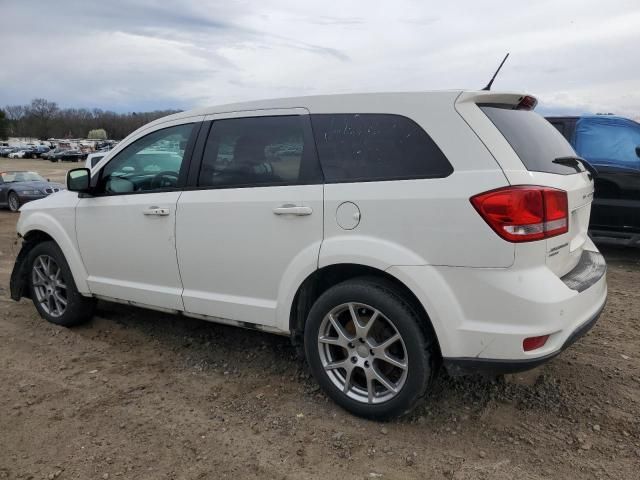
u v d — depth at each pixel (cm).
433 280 279
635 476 263
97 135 10919
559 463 274
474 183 272
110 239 419
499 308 268
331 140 319
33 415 326
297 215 320
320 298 317
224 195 352
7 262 787
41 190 1602
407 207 286
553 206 276
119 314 507
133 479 265
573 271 314
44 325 482
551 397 337
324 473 268
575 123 727
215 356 409
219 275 360
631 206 678
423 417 317
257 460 279
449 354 280
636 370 372
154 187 397
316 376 328
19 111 12462
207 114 376
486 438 296
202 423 315
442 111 290
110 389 359
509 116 307
